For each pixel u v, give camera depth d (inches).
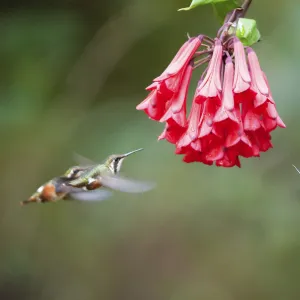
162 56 490.0
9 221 483.8
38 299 479.2
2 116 470.9
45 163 473.7
